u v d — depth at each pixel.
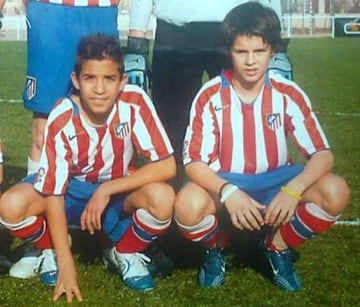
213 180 3.60
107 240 3.89
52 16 4.03
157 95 4.62
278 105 3.72
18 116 8.01
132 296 3.61
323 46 11.38
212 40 4.46
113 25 4.10
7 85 9.59
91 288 3.70
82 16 4.04
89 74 3.56
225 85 3.71
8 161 6.17
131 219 3.73
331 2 11.46
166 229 3.84
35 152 4.22
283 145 3.78
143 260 3.79
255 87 3.69
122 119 3.69
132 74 4.13
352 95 9.22
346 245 4.32
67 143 3.65
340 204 3.60
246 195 3.57
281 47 3.76
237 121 3.70
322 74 10.19
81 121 3.65
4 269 3.96
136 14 4.37
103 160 3.72
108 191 3.64
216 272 3.74
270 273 3.89
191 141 3.69
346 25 11.47
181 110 4.61
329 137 7.27
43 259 3.80
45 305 3.51
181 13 4.43
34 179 3.71
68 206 3.82
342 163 6.27
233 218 3.53
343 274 3.91
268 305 3.52
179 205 3.58
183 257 4.11
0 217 3.65
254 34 3.59
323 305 3.53
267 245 3.75
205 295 3.63
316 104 8.84
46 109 4.11
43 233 3.74
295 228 3.67
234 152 3.72
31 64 4.11
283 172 3.77
